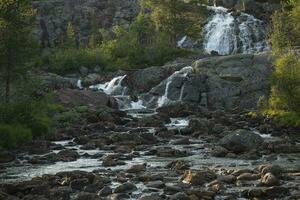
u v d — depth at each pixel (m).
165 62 87.56
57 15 109.94
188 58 85.44
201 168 28.41
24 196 22.08
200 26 101.50
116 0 112.81
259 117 52.88
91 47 98.62
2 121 41.38
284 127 48.25
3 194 21.66
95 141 39.72
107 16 111.12
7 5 42.47
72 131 45.28
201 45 104.25
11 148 37.59
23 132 40.16
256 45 101.19
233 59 69.50
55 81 71.75
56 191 22.27
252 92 65.56
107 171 28.05
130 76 74.00
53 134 43.84
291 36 58.41
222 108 64.94
